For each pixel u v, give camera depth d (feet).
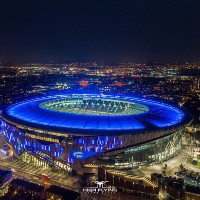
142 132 574.15
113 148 563.89
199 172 557.74
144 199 475.72
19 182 484.74
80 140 559.38
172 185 474.90
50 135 584.40
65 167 566.36
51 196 454.81
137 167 579.48
